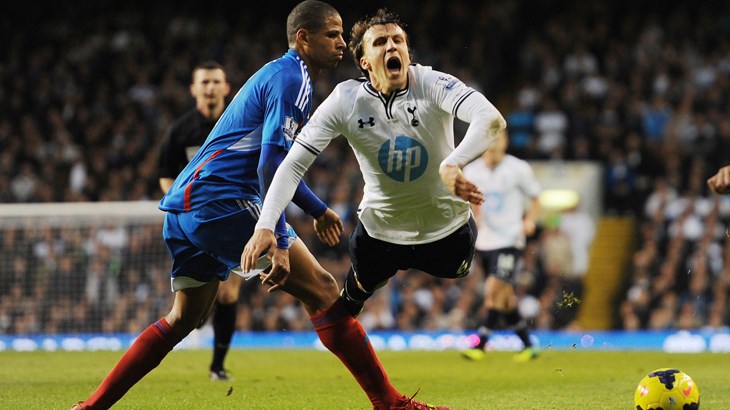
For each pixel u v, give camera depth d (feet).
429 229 61.31
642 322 181.27
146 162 220.23
